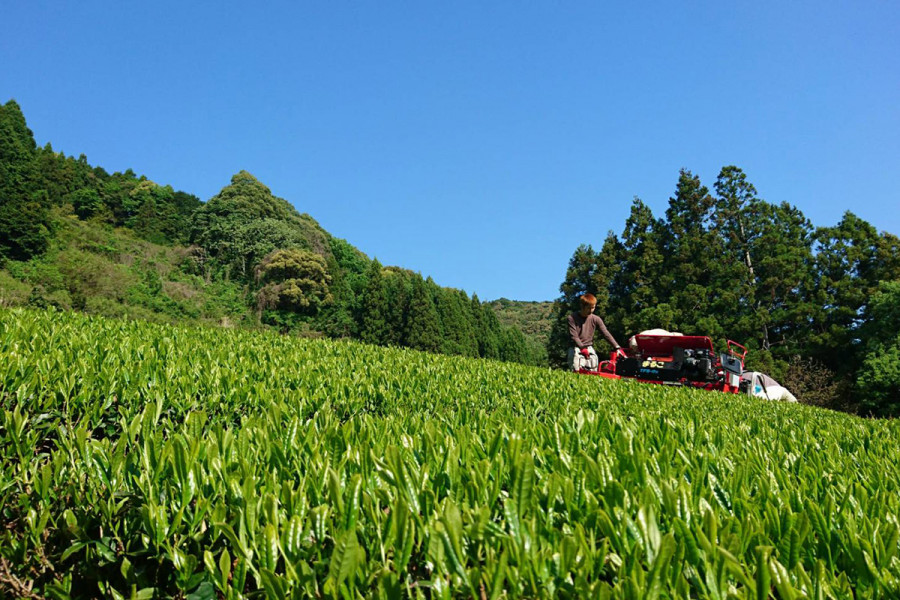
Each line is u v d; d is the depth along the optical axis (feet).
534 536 4.71
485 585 4.53
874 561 4.96
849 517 5.70
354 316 210.79
